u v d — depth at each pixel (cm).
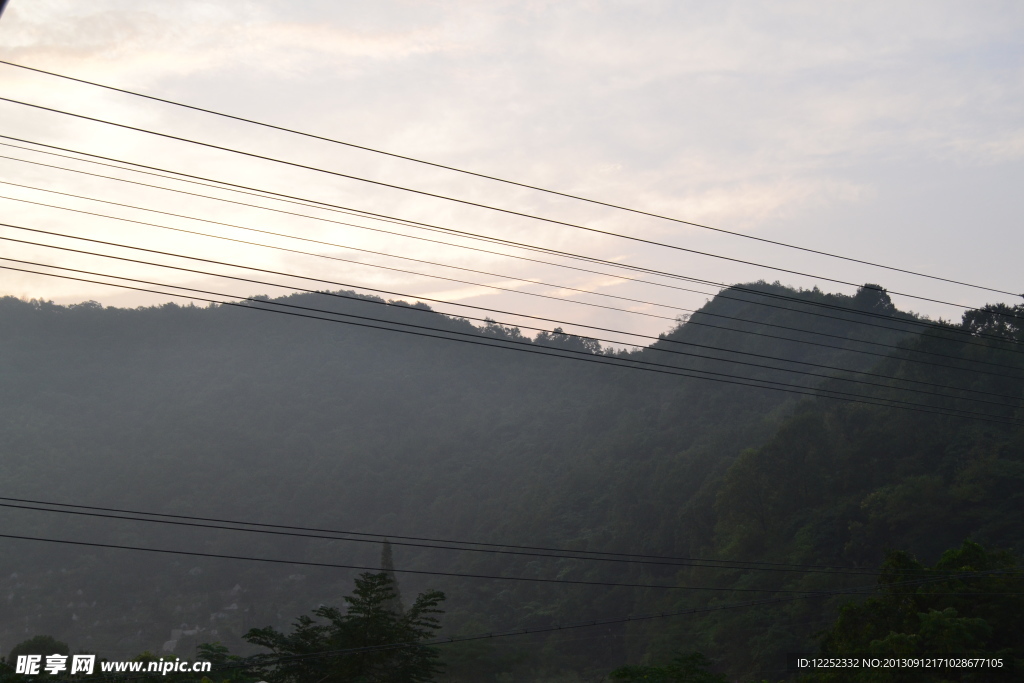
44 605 13700
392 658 2586
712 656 5966
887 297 15238
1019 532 5772
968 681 2608
